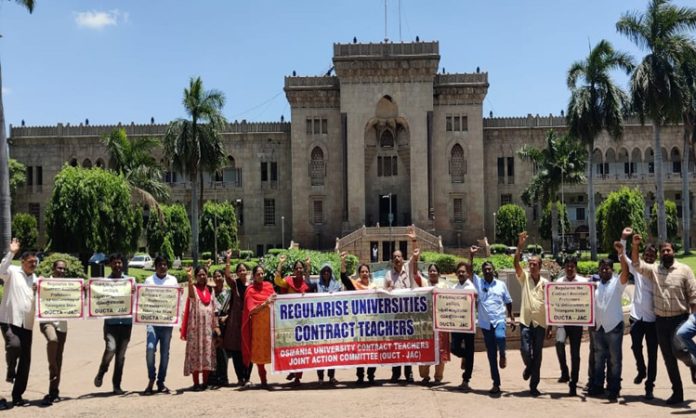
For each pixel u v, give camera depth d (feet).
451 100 235.40
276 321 43.93
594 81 159.33
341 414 35.63
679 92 139.44
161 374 43.60
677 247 214.48
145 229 221.46
